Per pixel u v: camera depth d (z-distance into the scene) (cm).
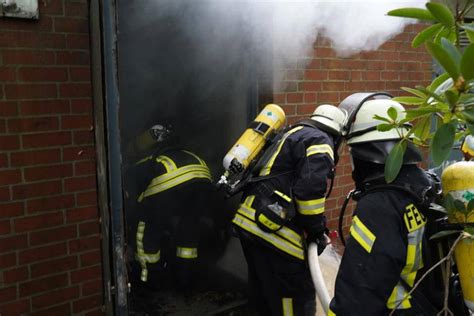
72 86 233
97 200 245
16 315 227
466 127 123
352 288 147
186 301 301
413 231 152
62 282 238
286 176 253
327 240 264
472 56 100
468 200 145
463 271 147
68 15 229
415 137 147
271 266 256
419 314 156
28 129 223
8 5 210
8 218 221
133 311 285
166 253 318
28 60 221
